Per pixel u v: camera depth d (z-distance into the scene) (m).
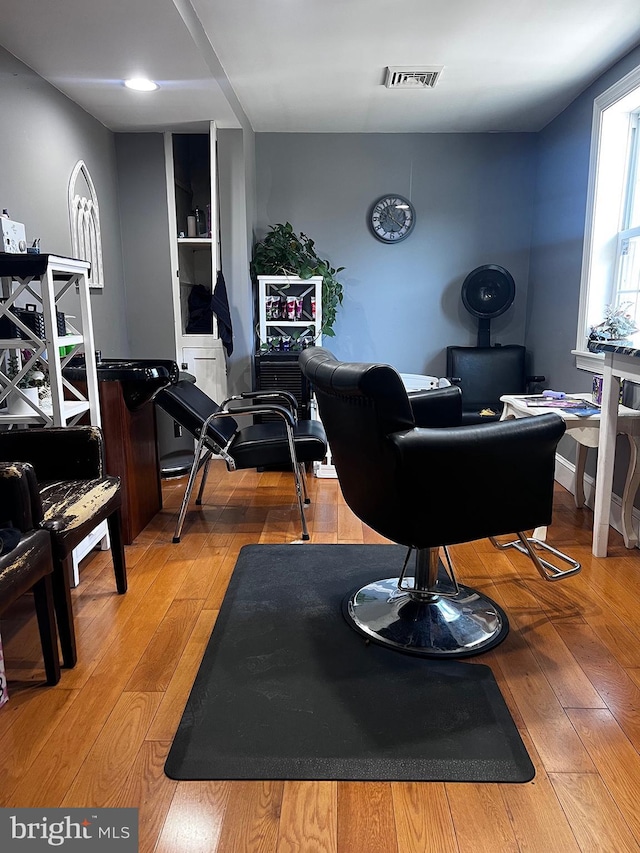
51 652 1.67
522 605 2.12
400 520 1.71
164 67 2.62
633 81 2.77
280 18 2.46
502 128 4.14
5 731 1.51
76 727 1.52
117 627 2.00
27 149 2.58
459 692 1.65
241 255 3.98
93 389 2.42
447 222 4.34
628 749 1.45
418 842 1.20
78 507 1.82
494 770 1.38
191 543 2.72
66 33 2.27
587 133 3.32
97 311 3.40
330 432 1.99
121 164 3.71
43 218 2.72
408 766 1.39
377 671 1.75
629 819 1.25
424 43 2.73
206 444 2.75
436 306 4.46
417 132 4.23
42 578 1.62
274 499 3.34
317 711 1.58
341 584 2.30
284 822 1.24
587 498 3.18
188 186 4.19
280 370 3.94
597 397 2.80
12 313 2.07
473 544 2.66
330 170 4.29
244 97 3.48
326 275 4.12
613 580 2.31
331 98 3.51
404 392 1.63
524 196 4.29
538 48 2.79
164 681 1.71
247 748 1.44
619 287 3.19
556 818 1.25
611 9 2.41
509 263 4.38
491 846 1.19
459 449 1.66
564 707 1.60
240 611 2.09
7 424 2.41
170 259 3.83
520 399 2.93
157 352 3.95
